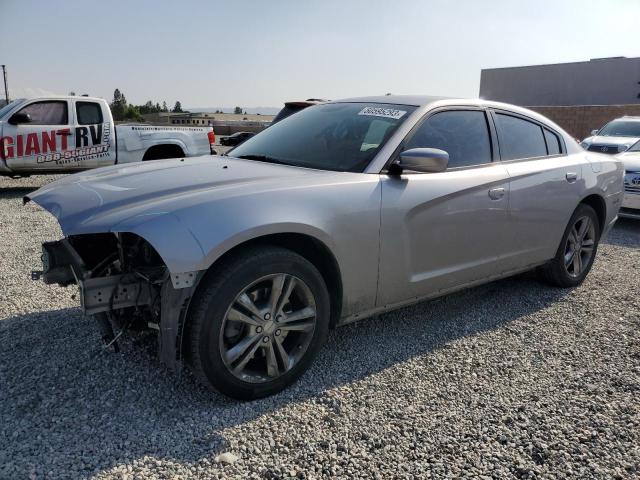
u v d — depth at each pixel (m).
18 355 3.24
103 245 3.12
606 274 5.57
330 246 3.00
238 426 2.65
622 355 3.62
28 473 2.24
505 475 2.39
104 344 3.40
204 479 2.27
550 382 3.22
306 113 4.30
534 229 4.34
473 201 3.74
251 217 2.69
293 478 2.31
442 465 2.44
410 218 3.36
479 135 4.00
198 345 2.63
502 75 41.69
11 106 10.05
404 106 3.76
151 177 3.20
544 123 4.70
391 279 3.37
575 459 2.52
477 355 3.56
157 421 2.66
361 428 2.68
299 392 2.99
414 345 3.67
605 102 37.53
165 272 2.62
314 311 3.01
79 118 10.57
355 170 3.31
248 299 2.76
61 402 2.77
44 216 7.96
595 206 5.15
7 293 4.31
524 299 4.69
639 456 2.56
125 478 2.25
